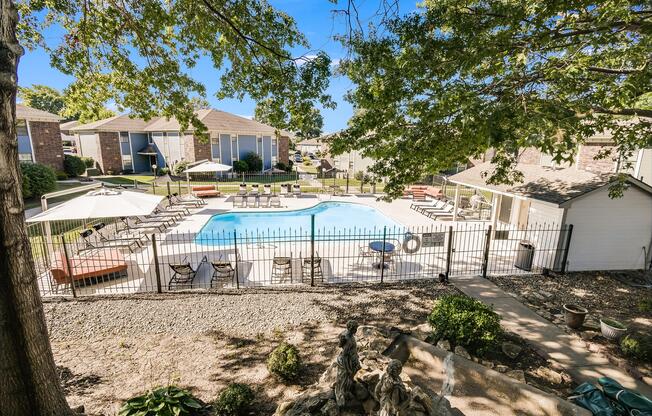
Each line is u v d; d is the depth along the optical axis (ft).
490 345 24.70
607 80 26.05
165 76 35.06
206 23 29.55
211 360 25.41
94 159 136.46
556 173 50.44
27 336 15.38
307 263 42.04
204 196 90.58
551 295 36.17
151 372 24.02
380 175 33.86
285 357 23.44
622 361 24.52
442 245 47.93
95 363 24.97
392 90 25.89
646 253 44.24
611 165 51.29
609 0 19.81
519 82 26.02
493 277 41.06
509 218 62.39
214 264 38.27
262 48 30.32
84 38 31.35
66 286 36.42
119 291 36.19
